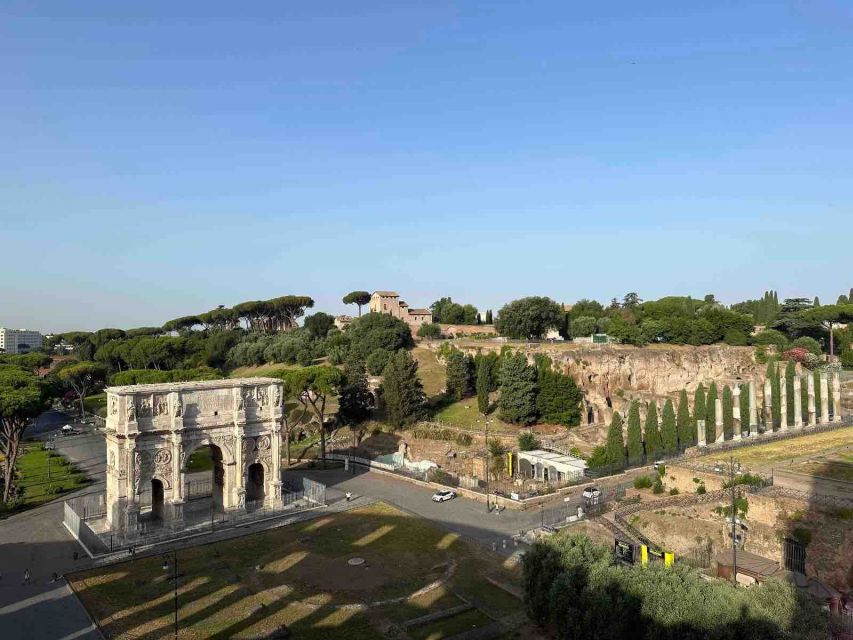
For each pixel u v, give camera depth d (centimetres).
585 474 9288
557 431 11769
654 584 4547
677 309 18675
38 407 9175
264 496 8669
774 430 11094
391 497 9088
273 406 8588
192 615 5347
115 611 5434
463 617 5278
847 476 7288
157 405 7588
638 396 13725
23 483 10212
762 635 3912
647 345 16162
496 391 13300
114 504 7425
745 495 6731
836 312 18612
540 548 5247
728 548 6575
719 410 10106
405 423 12450
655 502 7394
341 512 8375
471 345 16375
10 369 11038
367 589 5894
